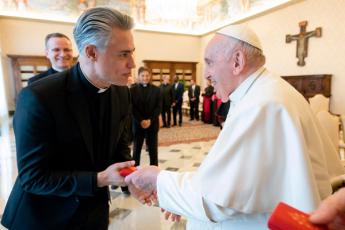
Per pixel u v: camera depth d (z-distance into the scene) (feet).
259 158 2.44
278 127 2.48
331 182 2.98
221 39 3.02
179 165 13.37
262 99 2.60
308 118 2.74
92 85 3.03
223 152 2.52
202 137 20.26
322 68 23.93
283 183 2.45
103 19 2.60
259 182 2.42
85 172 2.87
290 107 2.56
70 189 2.76
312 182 2.35
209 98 27.02
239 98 3.00
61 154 2.93
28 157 2.69
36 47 32.45
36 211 3.00
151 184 3.07
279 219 1.38
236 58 2.92
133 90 10.91
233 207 2.39
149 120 11.12
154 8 38.78
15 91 31.71
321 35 23.77
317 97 15.67
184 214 2.75
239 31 2.91
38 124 2.66
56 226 3.04
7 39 30.99
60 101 2.83
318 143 2.76
